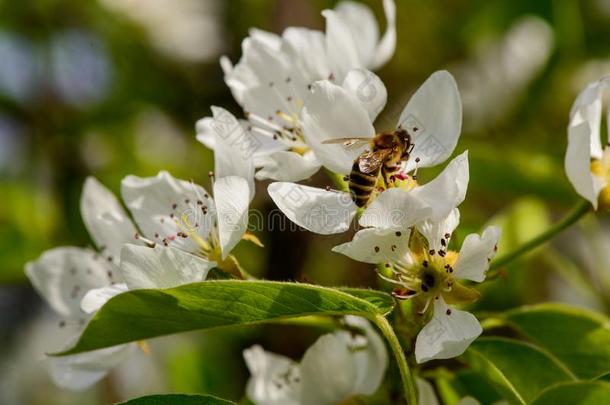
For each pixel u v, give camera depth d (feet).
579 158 1.02
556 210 1.34
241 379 1.27
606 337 1.05
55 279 1.11
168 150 1.42
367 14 1.14
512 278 1.23
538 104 1.41
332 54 1.07
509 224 1.24
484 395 1.05
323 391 1.05
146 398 0.96
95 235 1.07
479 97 1.42
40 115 1.43
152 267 0.98
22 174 1.41
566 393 0.96
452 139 1.01
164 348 1.33
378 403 1.06
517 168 1.25
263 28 1.42
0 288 1.42
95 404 1.39
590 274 1.34
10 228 1.36
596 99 1.04
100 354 1.05
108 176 1.38
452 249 1.03
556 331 1.06
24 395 1.40
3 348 1.41
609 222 1.38
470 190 1.30
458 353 0.96
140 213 1.05
